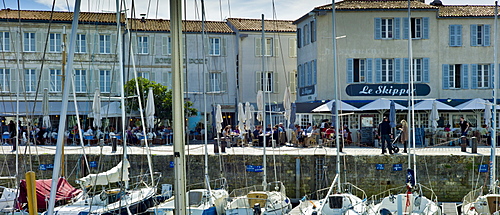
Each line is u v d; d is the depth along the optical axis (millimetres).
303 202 20438
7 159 29547
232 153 29125
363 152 29281
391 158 27375
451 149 30672
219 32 50031
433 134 34594
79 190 20469
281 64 50719
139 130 37250
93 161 28719
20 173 29188
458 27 41906
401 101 39031
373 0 43875
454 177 27172
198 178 28609
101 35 46375
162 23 49938
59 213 18109
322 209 19469
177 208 10711
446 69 41875
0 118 41031
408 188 20062
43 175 29266
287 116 27734
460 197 27141
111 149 31828
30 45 45781
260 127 36312
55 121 44656
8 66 45312
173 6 10773
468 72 41938
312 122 39031
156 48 48656
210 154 28625
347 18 41906
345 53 41906
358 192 27406
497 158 26984
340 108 31766
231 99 50062
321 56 42312
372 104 35656
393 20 41906
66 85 11195
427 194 27203
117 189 20312
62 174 25375
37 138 35594
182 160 10773
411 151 29203
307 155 27969
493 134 23578
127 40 47219
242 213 19391
